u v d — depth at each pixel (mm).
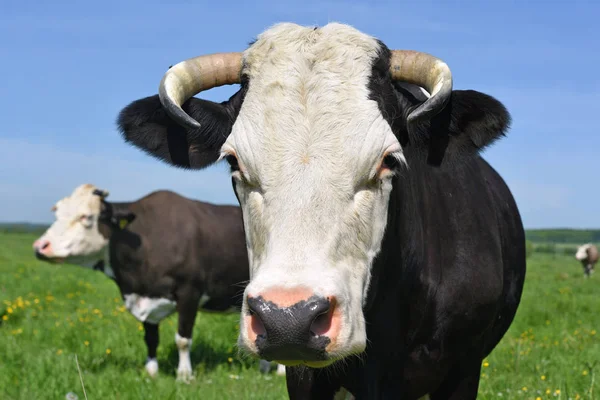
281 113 3223
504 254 4625
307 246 2939
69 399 4855
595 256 32125
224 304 10664
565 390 6578
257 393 7031
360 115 3238
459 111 3566
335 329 2820
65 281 19312
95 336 10656
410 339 3951
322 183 3062
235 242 10656
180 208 10453
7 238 61594
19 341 10109
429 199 4078
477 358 4355
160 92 3459
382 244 3332
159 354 10617
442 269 4035
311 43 3484
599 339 10875
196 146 3881
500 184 5004
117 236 10156
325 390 3838
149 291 9969
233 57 3750
